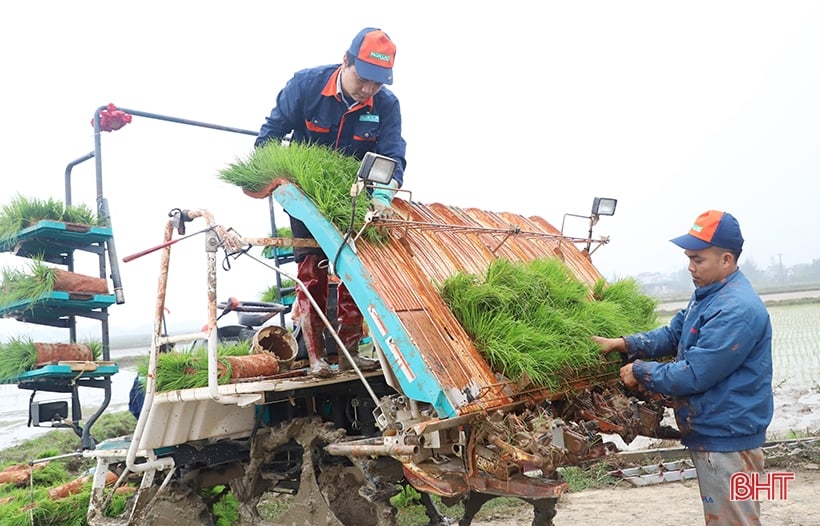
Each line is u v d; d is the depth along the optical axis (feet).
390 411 11.43
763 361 12.37
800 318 90.63
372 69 13.69
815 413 32.65
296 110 15.05
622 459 24.81
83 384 17.70
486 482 11.10
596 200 18.16
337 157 13.87
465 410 10.43
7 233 17.60
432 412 10.98
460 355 11.39
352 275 11.88
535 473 12.17
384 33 13.94
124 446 16.29
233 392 12.73
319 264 13.58
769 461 23.71
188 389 13.73
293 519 13.91
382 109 15.46
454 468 11.23
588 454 11.59
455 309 12.31
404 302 11.65
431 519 17.52
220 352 15.66
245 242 12.84
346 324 14.46
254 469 14.76
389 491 12.73
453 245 14.70
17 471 25.00
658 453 25.18
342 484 13.94
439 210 16.17
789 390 38.91
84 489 20.40
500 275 12.71
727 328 12.10
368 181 11.26
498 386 11.30
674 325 14.14
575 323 12.84
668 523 18.38
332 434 13.23
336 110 14.87
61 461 27.53
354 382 14.83
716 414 12.33
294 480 15.35
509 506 20.62
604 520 18.93
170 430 14.26
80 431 17.53
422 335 11.19
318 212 12.49
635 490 22.03
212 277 13.14
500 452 10.67
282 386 12.92
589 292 15.80
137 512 15.30
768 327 12.44
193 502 15.58
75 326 18.30
